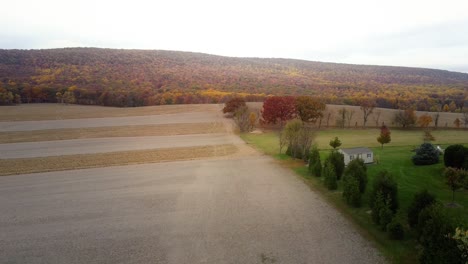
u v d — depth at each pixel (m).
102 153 47.69
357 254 17.47
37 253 18.88
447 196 24.83
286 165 37.78
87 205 26.34
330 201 25.52
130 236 20.70
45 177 35.41
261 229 21.03
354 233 19.92
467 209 22.00
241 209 24.53
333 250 18.02
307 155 39.22
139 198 27.70
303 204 25.06
